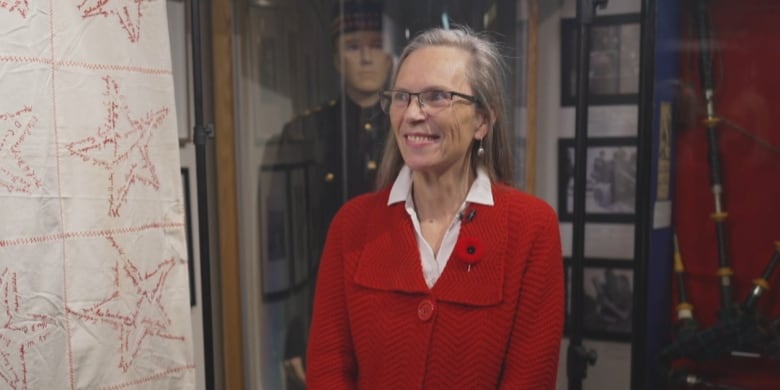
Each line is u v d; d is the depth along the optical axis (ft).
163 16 4.20
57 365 3.84
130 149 4.08
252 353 5.87
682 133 5.29
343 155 5.82
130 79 4.06
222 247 5.55
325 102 5.80
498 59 3.31
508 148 3.47
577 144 4.41
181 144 5.14
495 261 3.16
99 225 3.96
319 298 3.51
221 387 5.74
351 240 3.47
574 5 5.56
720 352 4.96
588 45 4.37
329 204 5.88
